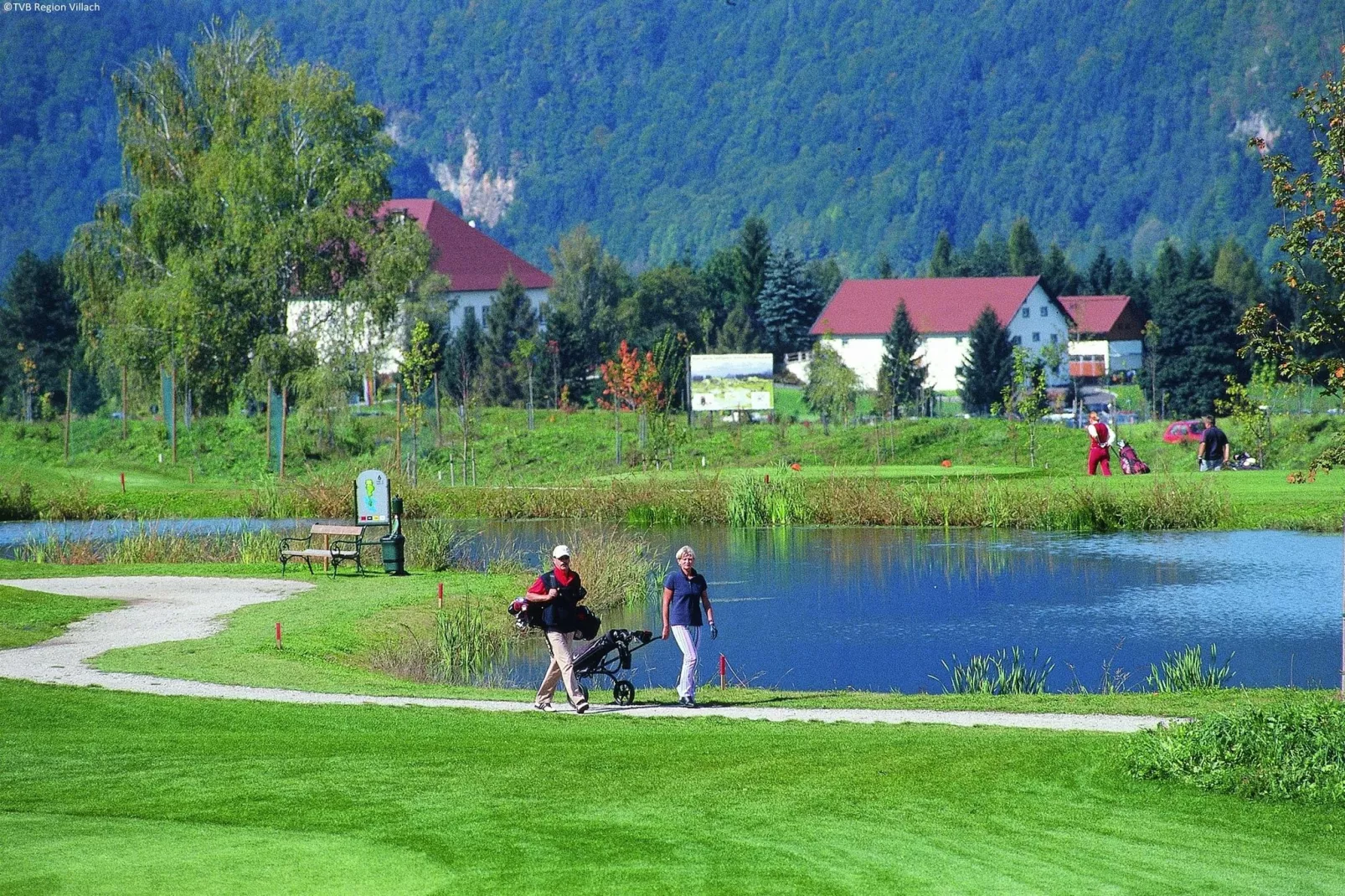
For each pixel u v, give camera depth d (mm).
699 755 45781
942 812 39406
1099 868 35219
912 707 56188
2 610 79312
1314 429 170500
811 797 40719
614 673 57438
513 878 33719
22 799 40188
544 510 149000
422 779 42531
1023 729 50469
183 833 36906
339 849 35688
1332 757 41719
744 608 91250
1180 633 80688
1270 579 98125
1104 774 43000
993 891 33562
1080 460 178500
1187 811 39531
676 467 187125
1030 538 122625
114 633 73500
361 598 87750
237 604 84875
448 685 63438
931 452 186250
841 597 94750
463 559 112438
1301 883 34344
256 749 46156
